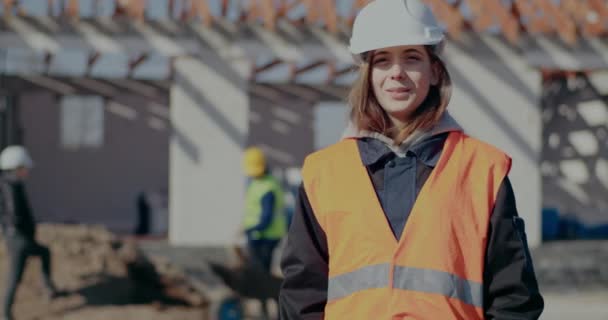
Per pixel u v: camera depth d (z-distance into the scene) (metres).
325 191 2.02
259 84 18.00
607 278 11.51
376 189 2.00
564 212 17.72
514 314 1.86
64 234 10.29
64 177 19.34
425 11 2.09
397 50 2.04
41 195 19.16
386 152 2.00
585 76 17.84
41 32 12.06
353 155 2.04
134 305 8.67
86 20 12.21
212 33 12.59
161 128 19.91
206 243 12.48
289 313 2.06
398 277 1.89
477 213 1.91
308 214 2.06
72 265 9.41
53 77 16.88
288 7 12.61
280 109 20.61
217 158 12.58
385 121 2.07
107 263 9.59
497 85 13.13
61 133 19.39
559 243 13.97
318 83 18.39
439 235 1.89
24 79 16.81
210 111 12.58
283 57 12.70
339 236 1.98
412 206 1.94
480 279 1.88
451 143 2.00
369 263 1.92
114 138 19.67
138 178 19.77
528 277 1.87
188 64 12.54
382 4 2.09
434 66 2.10
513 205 1.92
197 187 12.52
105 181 19.58
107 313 8.25
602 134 18.06
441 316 1.84
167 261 10.20
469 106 13.05
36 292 8.63
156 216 17.64
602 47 13.26
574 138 18.73
